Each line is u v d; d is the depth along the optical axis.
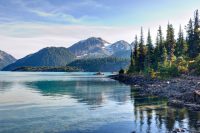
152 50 146.88
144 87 90.94
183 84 77.81
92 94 75.00
